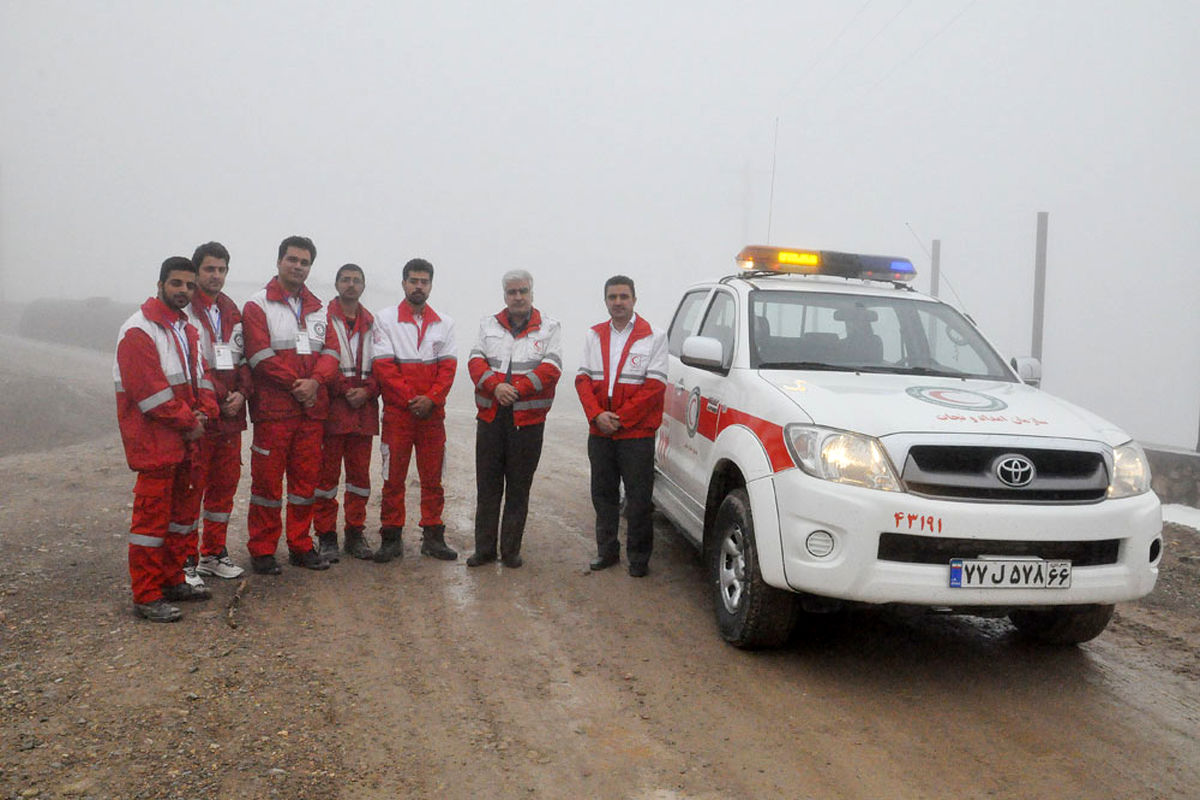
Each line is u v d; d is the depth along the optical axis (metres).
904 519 3.87
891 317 5.59
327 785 3.23
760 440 4.48
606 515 6.07
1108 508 4.00
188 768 3.30
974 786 3.36
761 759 3.53
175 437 4.75
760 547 4.29
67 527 6.62
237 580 5.60
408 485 8.95
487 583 5.68
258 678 4.11
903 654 4.69
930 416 4.16
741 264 6.06
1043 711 4.03
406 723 3.74
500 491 6.04
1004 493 3.95
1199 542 7.07
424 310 6.10
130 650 4.36
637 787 3.30
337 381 5.93
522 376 5.88
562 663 4.43
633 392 5.79
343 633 4.73
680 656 4.55
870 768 3.48
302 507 5.82
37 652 4.28
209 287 5.24
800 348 5.26
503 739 3.63
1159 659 4.69
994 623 5.25
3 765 3.26
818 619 5.20
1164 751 3.67
